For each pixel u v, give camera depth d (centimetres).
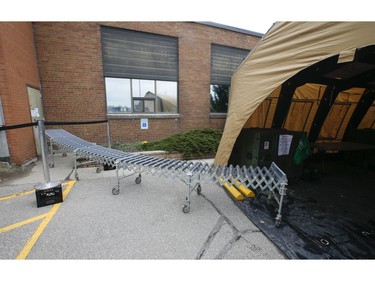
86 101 555
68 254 175
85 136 565
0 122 376
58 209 252
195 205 273
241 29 730
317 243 196
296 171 366
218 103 748
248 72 316
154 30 602
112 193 303
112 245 187
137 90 618
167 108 664
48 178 271
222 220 236
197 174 261
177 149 527
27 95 444
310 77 404
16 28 406
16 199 277
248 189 298
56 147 546
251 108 287
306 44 206
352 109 557
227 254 180
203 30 671
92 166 440
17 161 400
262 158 335
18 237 195
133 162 296
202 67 686
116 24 558
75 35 524
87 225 218
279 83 239
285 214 253
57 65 518
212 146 561
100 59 555
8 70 378
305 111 531
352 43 166
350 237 207
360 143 494
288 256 177
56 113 532
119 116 593
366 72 371
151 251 181
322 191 332
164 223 226
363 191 334
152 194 306
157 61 626
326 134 573
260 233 212
